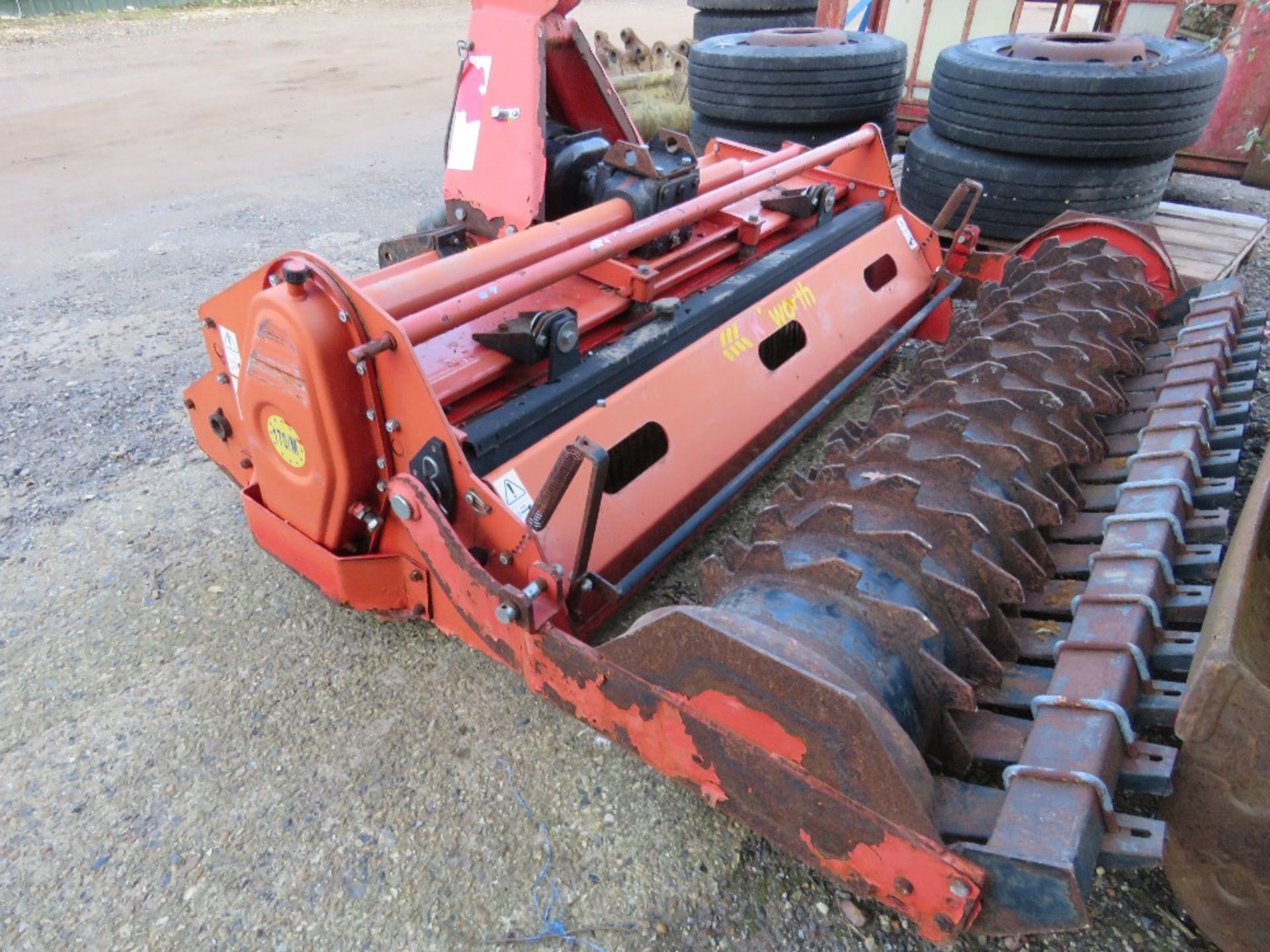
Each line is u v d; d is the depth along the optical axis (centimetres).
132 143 841
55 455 355
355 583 234
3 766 225
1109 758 149
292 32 1467
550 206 307
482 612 199
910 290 380
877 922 189
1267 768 144
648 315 272
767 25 699
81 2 1653
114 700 244
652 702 170
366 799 216
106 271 549
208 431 275
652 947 185
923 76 659
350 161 784
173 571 291
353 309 194
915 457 223
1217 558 195
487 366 234
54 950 185
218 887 197
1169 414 244
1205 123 418
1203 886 164
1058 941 184
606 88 309
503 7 282
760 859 202
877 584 187
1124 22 626
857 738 141
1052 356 265
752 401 288
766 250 333
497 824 210
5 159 794
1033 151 414
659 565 242
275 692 246
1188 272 417
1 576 288
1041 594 218
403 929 189
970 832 149
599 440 239
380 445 211
